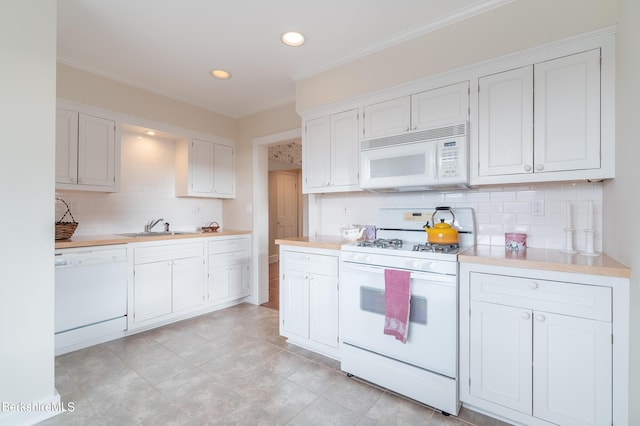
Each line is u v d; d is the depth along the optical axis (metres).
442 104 2.07
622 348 1.32
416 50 2.18
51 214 1.68
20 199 1.59
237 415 1.69
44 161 1.66
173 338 2.72
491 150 1.89
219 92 3.27
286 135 3.46
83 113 2.68
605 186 1.74
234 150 3.99
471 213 2.17
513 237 1.95
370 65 2.41
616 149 1.52
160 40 2.30
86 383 1.99
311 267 2.41
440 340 1.73
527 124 1.78
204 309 3.40
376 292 1.99
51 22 1.68
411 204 2.52
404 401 1.84
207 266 3.35
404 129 2.24
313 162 2.80
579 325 1.40
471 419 1.67
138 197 3.34
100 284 2.52
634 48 1.27
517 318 1.55
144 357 2.36
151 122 3.17
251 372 2.15
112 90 2.87
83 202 2.92
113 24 2.10
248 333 2.85
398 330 1.83
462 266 1.71
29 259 1.62
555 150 1.69
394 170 2.20
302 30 2.19
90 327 2.47
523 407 1.54
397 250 1.89
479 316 1.66
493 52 1.88
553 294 1.46
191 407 1.75
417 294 1.81
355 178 2.51
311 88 2.79
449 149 1.96
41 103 1.65
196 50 2.45
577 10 1.62
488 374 1.64
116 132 2.89
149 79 2.96
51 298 1.69
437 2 1.90
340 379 2.08
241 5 1.91
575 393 1.42
